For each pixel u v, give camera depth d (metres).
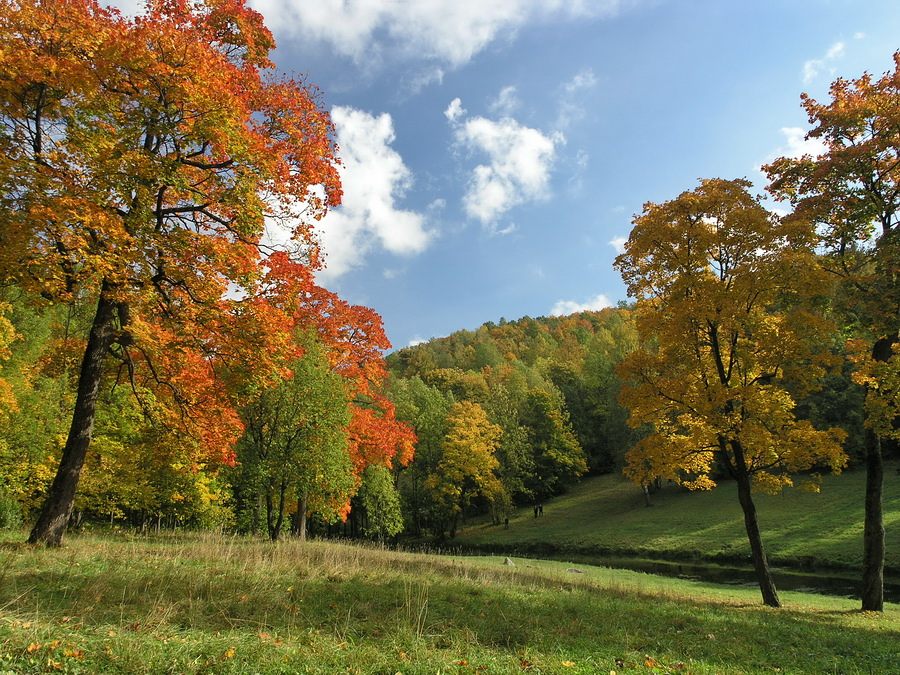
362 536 46.12
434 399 53.62
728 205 14.80
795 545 28.84
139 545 13.55
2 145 9.37
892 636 9.84
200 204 12.67
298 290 12.99
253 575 9.32
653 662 6.39
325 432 20.61
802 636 9.10
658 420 16.48
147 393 14.68
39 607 6.17
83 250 9.09
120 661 4.88
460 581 11.58
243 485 22.53
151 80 10.20
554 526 45.75
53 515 10.91
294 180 13.09
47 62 8.97
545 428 57.16
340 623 7.10
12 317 26.31
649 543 35.12
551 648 6.74
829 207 14.02
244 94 12.28
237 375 11.99
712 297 14.36
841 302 13.63
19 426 21.78
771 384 14.71
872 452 14.17
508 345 115.00
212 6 12.41
